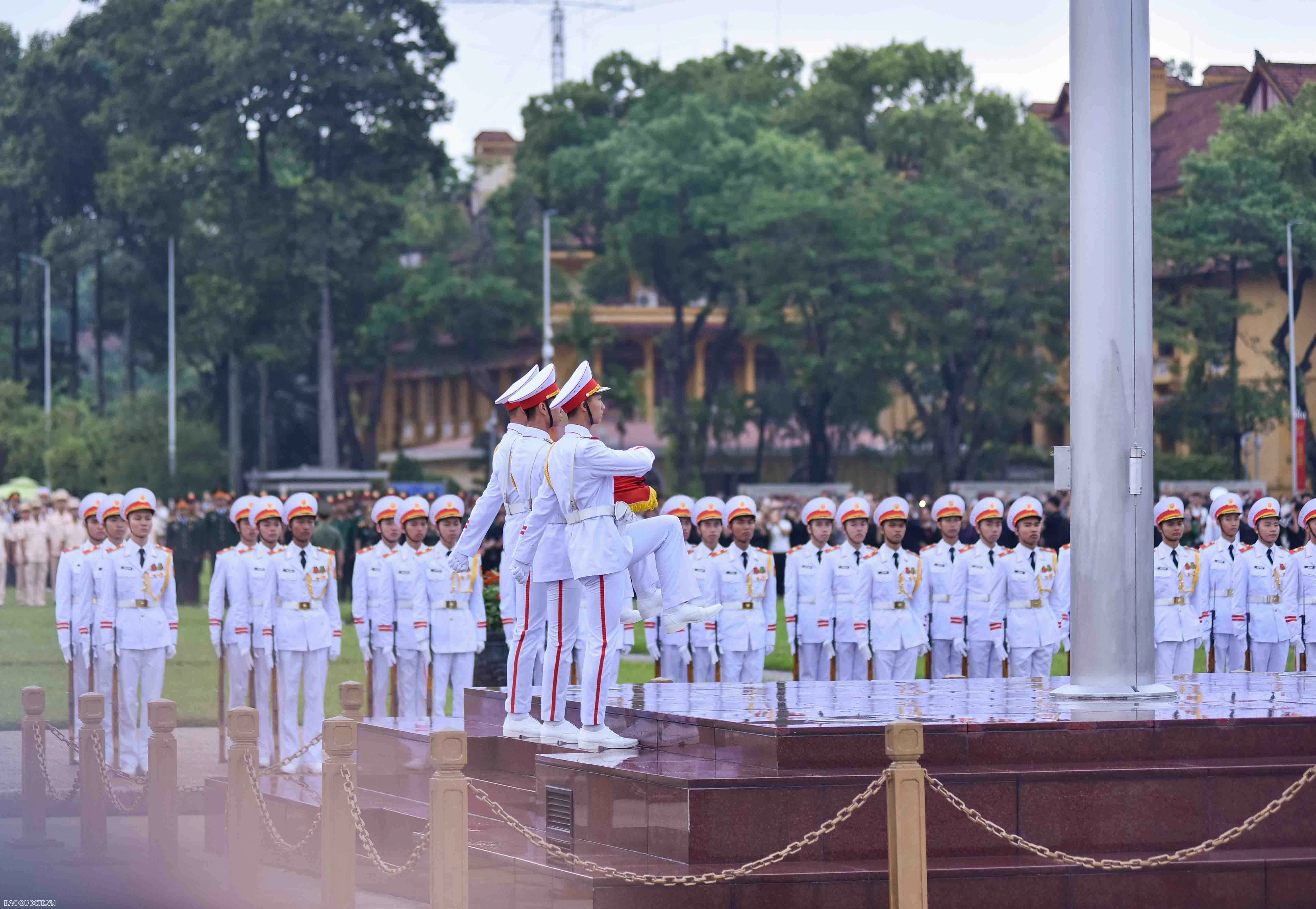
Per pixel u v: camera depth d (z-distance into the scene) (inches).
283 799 526.0
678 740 474.0
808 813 417.4
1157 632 734.5
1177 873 424.5
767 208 2497.5
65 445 2753.4
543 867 415.2
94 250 3053.6
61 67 3120.1
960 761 443.2
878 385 2576.3
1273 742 462.6
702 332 2982.3
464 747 385.7
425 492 2278.5
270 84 2738.7
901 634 723.4
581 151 2783.0
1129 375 534.0
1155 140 2704.2
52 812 599.8
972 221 2536.9
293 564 673.0
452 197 3149.6
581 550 474.3
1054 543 1267.2
